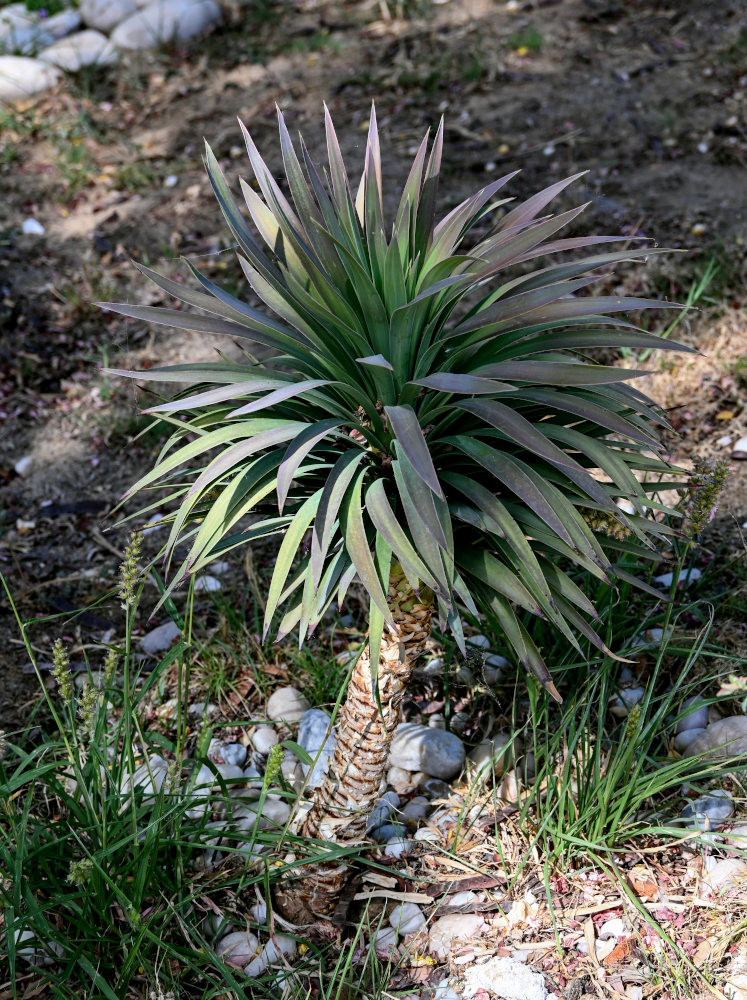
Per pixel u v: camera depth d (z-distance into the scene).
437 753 2.65
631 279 4.39
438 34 6.77
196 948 2.24
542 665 1.92
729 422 3.77
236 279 4.84
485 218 4.89
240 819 2.54
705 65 5.94
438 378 1.75
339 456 2.02
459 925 2.28
